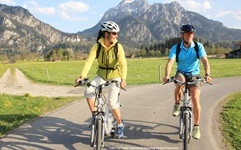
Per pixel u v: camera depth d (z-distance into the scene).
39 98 11.85
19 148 5.38
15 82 26.17
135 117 7.69
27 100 11.19
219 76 21.34
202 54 5.32
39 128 6.68
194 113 5.48
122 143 5.59
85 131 6.48
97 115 4.70
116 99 5.31
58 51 178.12
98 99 4.86
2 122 7.34
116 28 4.96
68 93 14.72
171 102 9.91
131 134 6.15
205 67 5.26
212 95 11.48
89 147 5.43
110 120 5.54
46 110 8.89
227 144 5.43
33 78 29.75
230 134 6.01
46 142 5.71
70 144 5.59
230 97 10.94
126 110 8.60
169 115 7.89
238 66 42.00
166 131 6.39
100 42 5.11
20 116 7.85
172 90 12.95
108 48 5.10
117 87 5.33
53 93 15.17
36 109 8.90
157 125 6.88
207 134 6.03
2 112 8.62
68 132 6.39
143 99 10.62
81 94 13.72
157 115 7.91
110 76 5.29
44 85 21.14
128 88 14.12
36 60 189.00
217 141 5.61
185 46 5.35
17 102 10.66
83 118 7.66
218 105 9.35
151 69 44.53
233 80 17.64
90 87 5.17
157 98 10.80
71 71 47.78
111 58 5.14
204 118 7.45
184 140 4.79
